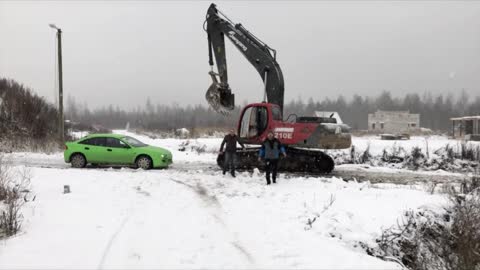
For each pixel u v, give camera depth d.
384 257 7.43
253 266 5.97
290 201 9.88
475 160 18.39
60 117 23.31
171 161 16.56
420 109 108.62
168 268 5.75
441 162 18.25
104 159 15.96
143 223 7.86
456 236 8.41
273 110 14.89
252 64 15.59
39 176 12.98
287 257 6.39
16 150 21.19
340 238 7.78
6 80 28.52
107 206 9.15
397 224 8.41
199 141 26.19
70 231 7.27
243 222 8.12
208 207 9.28
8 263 5.72
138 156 15.85
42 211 8.62
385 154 19.31
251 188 11.46
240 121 15.31
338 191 11.00
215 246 6.73
